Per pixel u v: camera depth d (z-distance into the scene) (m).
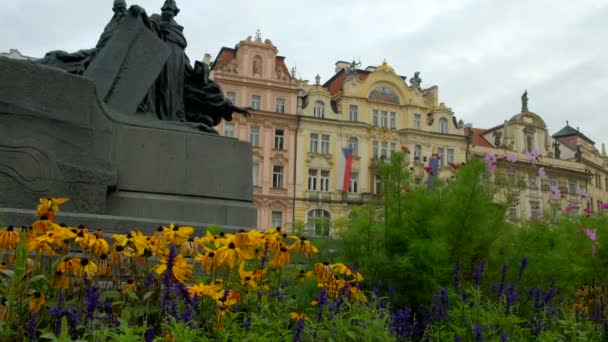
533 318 3.80
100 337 2.47
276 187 38.72
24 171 5.84
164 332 2.84
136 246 3.28
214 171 7.48
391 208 4.89
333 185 39.84
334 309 3.21
